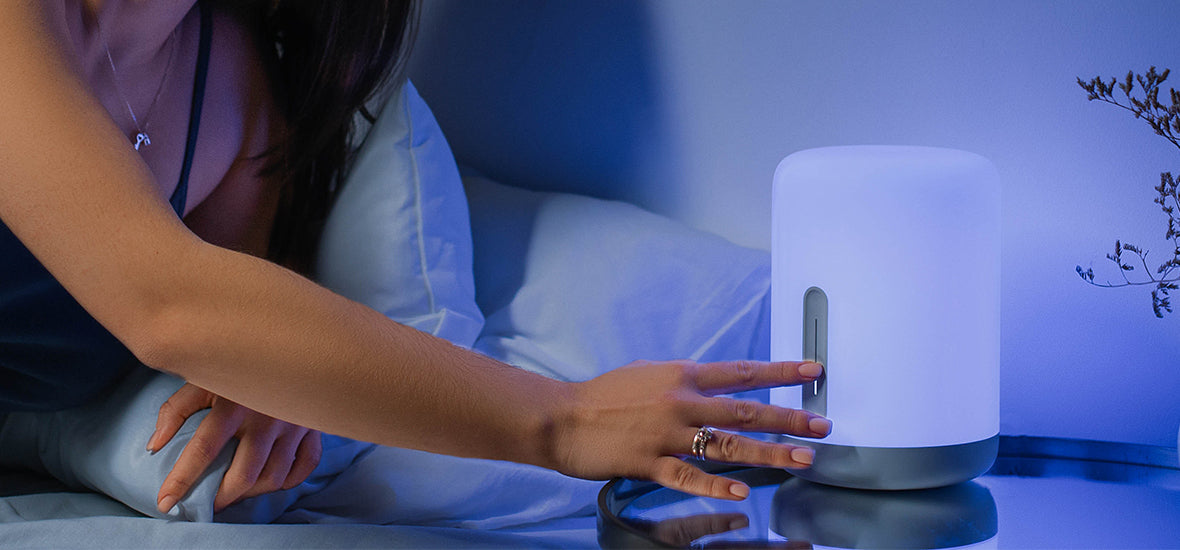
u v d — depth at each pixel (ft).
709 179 4.32
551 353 3.87
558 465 2.39
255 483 2.86
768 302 3.96
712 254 4.00
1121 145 3.33
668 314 3.91
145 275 2.09
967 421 2.65
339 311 2.20
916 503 2.70
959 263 2.62
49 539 2.49
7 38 2.14
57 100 2.13
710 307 3.91
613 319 3.89
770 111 4.10
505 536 2.65
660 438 2.41
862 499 2.73
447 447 2.27
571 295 3.99
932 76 3.67
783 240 2.77
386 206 4.00
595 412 2.41
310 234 4.21
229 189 3.94
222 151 3.74
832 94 3.92
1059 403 3.50
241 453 2.81
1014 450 3.21
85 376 3.30
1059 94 3.43
